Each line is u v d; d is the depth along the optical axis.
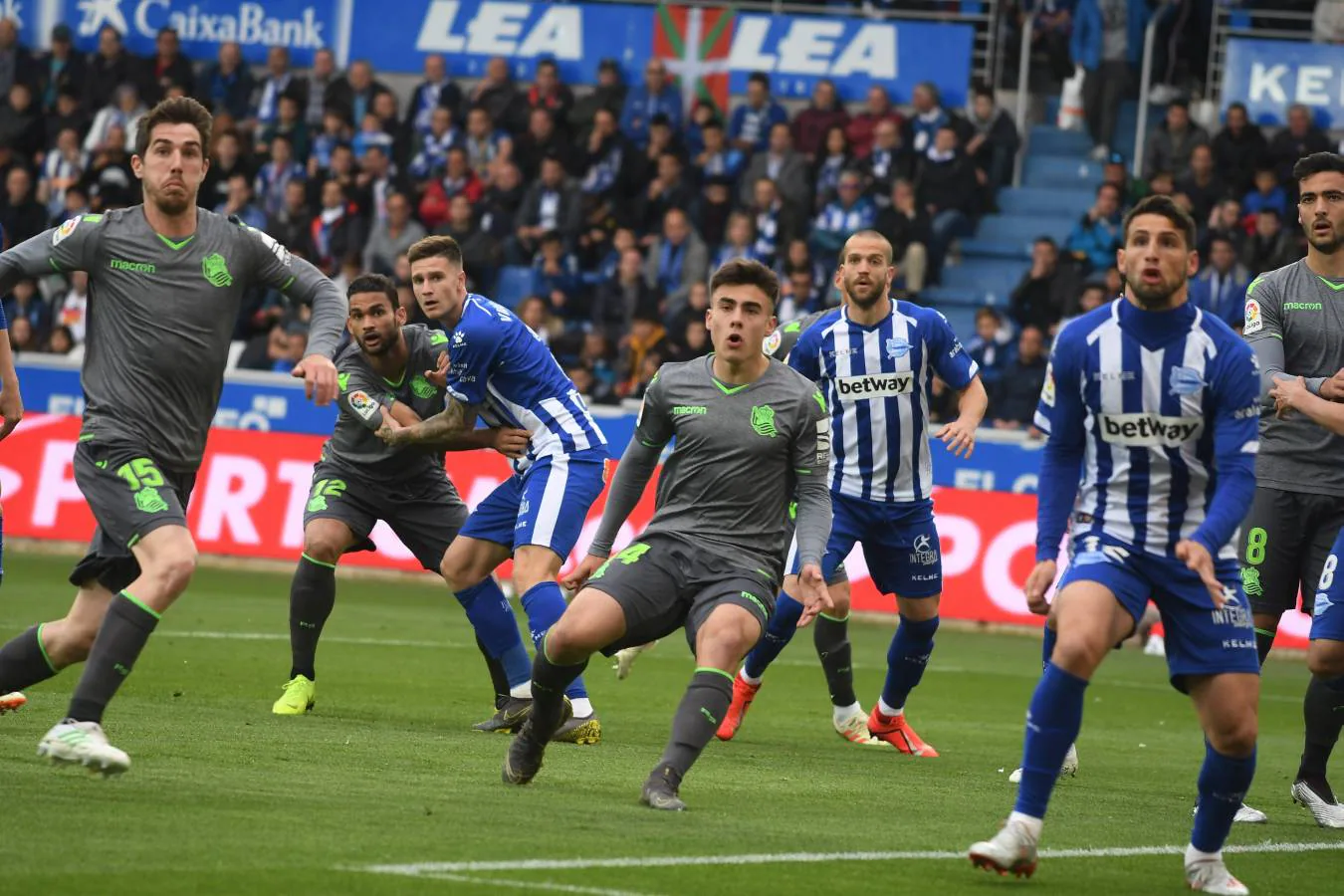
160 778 16.08
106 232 16.34
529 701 22.06
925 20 62.94
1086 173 59.75
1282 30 61.75
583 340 52.09
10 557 46.00
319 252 56.91
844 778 19.73
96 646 15.33
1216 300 50.59
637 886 12.29
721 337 16.28
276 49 61.97
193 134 16.23
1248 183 55.09
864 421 23.77
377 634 35.16
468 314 21.41
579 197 56.28
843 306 24.38
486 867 12.67
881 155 56.56
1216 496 13.71
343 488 23.48
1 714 19.67
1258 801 20.08
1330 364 19.86
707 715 15.99
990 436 45.16
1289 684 37.09
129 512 15.91
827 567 23.55
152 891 11.40
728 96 61.47
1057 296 51.38
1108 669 38.59
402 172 58.69
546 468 21.34
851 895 12.56
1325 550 20.17
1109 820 17.50
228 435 48.19
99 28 63.72
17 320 55.88
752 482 16.42
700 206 55.69
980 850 13.26
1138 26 60.09
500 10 62.78
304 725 21.42
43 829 13.20
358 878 12.08
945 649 39.53
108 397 16.28
